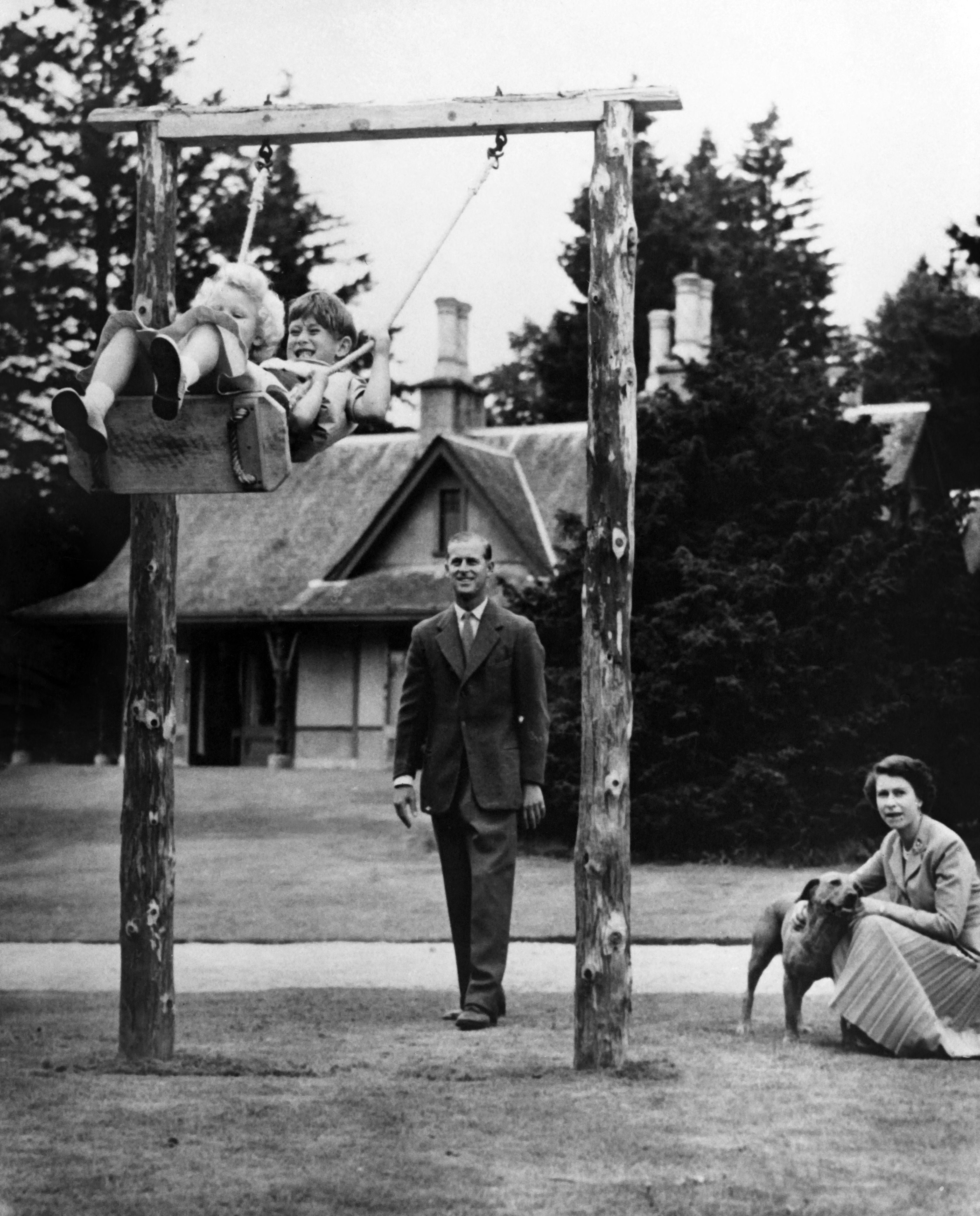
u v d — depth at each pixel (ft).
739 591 67.62
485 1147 20.30
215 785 93.45
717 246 173.27
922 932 27.07
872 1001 26.61
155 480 21.03
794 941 27.78
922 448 113.91
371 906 53.16
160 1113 22.00
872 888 28.78
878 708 66.64
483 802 31.01
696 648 65.77
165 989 26.12
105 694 127.13
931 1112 22.16
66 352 146.20
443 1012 32.17
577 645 72.43
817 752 65.41
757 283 174.91
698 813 65.00
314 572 121.08
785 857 65.05
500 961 30.58
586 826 25.45
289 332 25.12
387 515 116.37
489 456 118.11
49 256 145.79
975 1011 26.86
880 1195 18.21
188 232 143.33
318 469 129.59
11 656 132.67
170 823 26.21
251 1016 31.42
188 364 19.86
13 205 145.48
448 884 31.89
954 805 69.21
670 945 44.60
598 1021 25.23
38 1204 17.80
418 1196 18.11
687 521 72.64
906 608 70.08
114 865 65.87
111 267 147.95
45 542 140.87
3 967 40.63
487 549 32.01
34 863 66.44
